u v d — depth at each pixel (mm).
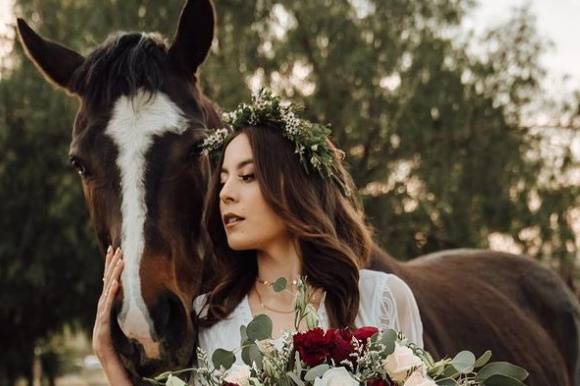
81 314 12570
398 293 2391
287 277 2359
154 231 2463
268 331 1987
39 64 3012
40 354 14391
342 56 10227
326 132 2391
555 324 4348
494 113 10586
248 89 9750
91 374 20859
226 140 2402
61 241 11164
